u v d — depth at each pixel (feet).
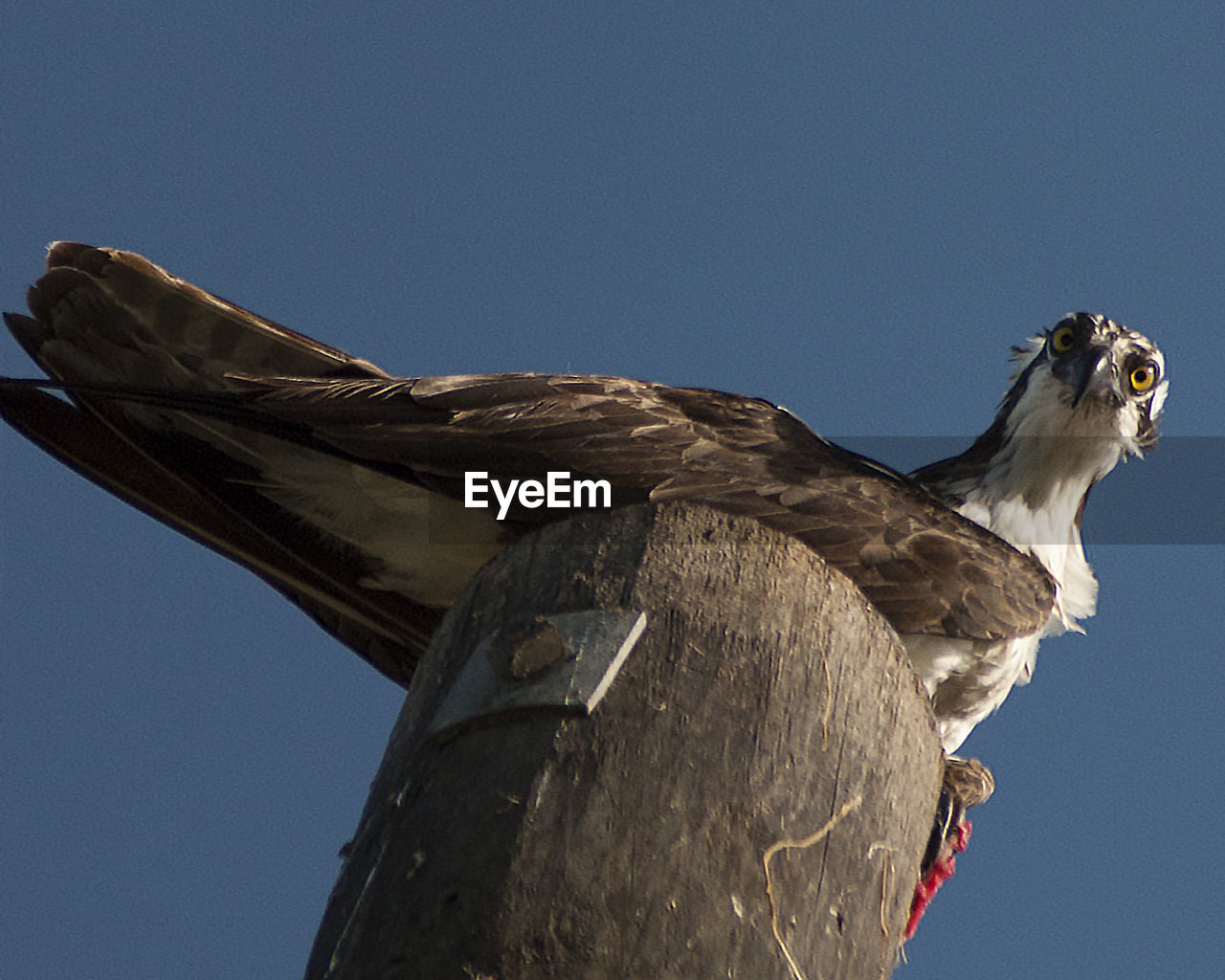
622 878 20.54
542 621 23.32
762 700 22.61
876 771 23.24
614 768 21.45
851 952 21.65
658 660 22.74
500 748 21.86
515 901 20.24
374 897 21.08
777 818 21.67
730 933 20.53
